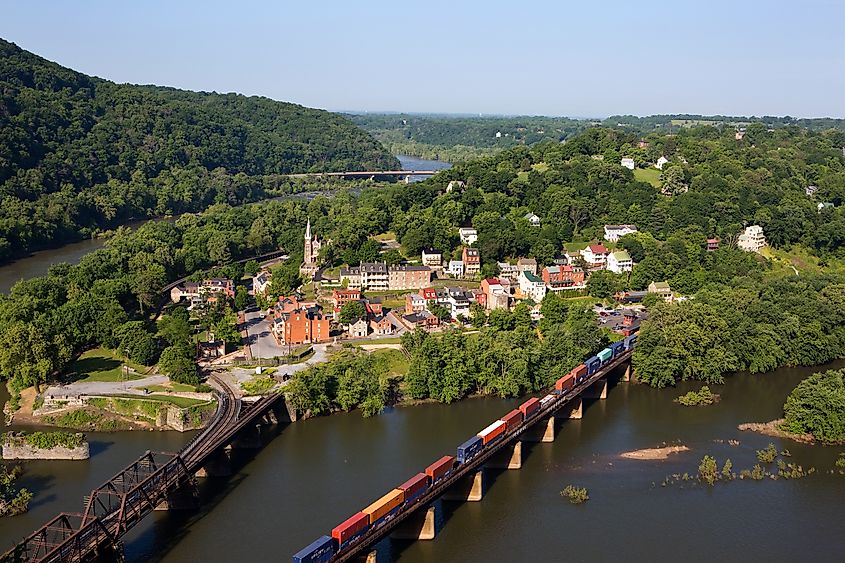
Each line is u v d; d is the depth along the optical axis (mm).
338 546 136000
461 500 178375
